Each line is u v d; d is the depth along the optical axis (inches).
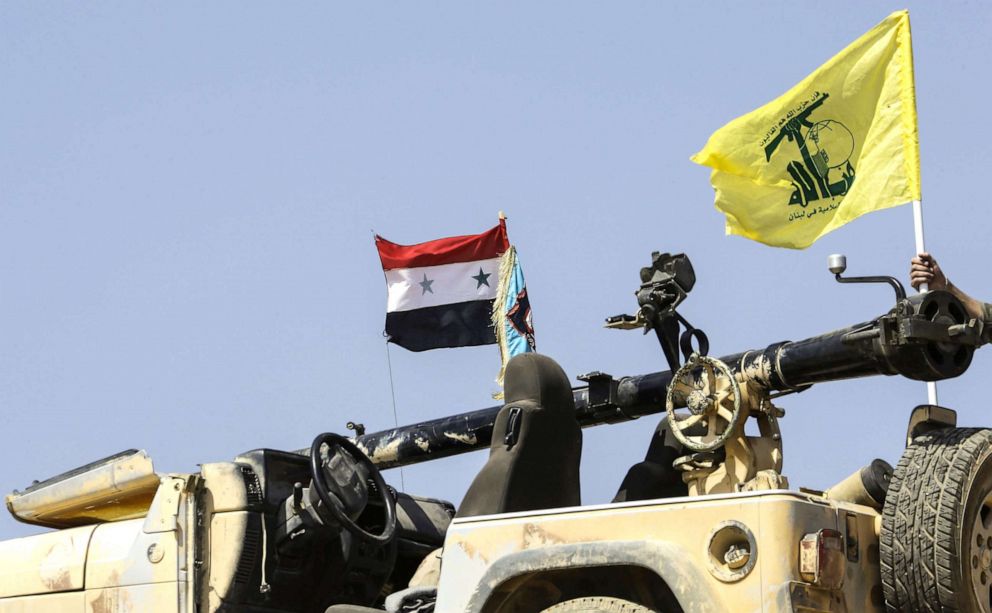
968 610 773.3
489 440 1108.5
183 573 964.0
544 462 904.3
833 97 1146.7
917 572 777.6
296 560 991.6
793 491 762.2
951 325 864.3
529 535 808.9
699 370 952.3
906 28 1132.5
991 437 805.9
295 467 1004.6
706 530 764.6
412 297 1649.9
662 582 800.9
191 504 975.0
